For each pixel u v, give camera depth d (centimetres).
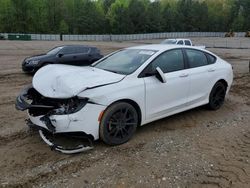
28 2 7681
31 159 431
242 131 545
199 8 9919
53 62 1307
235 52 3089
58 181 378
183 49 589
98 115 443
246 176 395
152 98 510
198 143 490
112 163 421
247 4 10738
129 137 488
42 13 7844
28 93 484
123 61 543
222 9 10744
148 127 553
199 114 632
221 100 670
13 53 2439
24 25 7656
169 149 466
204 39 6712
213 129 552
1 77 1178
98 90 442
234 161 433
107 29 8544
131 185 371
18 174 393
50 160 428
